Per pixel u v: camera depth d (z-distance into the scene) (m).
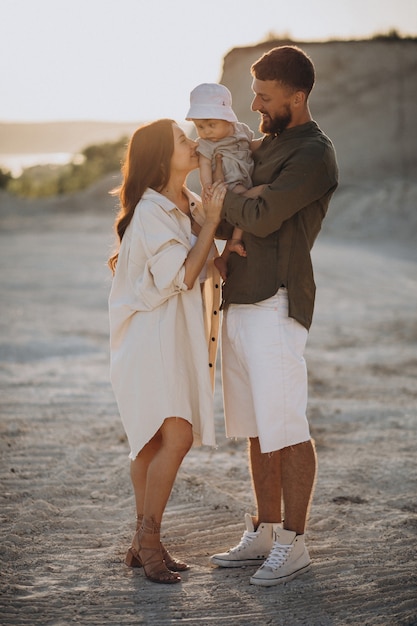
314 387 9.03
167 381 3.94
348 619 3.54
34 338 11.82
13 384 8.62
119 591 3.82
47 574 4.01
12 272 21.19
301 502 4.00
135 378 3.98
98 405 7.69
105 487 5.29
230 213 3.88
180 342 4.01
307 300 4.02
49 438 6.43
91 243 29.73
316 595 3.78
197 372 4.00
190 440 4.00
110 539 4.48
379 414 7.68
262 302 3.97
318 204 4.02
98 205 48.12
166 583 3.92
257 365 3.93
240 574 4.07
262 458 4.20
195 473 5.70
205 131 4.04
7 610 3.60
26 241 30.47
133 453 4.01
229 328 4.09
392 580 3.91
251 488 5.40
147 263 3.94
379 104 46.66
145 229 3.97
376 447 6.48
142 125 4.15
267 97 3.93
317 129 4.02
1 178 59.19
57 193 57.69
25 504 4.91
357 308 16.25
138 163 4.09
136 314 4.02
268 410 3.91
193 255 3.94
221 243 17.64
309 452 4.02
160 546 4.02
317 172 3.85
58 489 5.17
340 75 48.47
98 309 15.30
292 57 3.89
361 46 49.53
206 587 3.89
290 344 3.96
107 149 61.44
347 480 5.57
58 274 20.84
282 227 3.97
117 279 4.10
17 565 4.10
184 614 3.59
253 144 4.20
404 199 36.28
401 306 16.56
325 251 27.84
